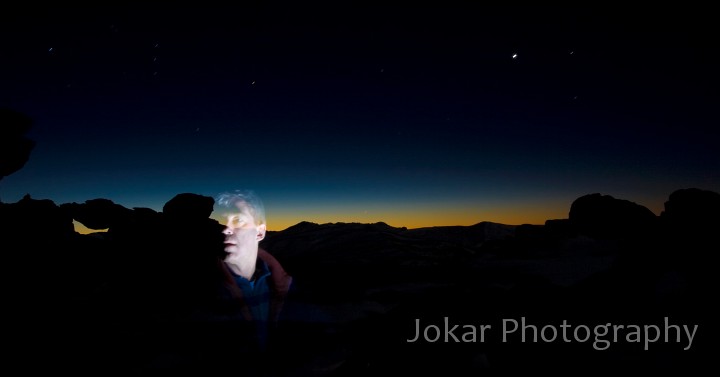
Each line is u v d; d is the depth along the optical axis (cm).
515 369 238
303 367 256
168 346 272
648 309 278
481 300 336
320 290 385
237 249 298
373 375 245
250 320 290
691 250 295
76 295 342
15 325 289
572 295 315
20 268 356
